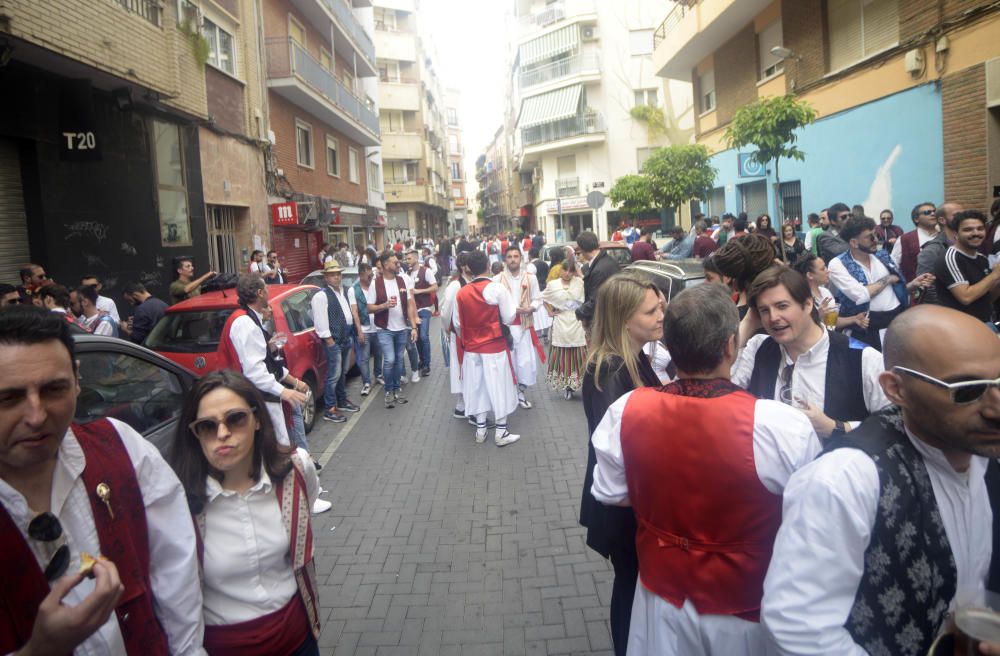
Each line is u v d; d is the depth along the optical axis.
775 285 2.73
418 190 43.75
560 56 37.34
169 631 1.97
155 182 12.02
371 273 8.90
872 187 12.70
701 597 1.99
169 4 11.30
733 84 18.92
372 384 10.29
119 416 3.50
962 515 1.55
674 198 20.42
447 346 11.15
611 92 36.47
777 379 2.94
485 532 4.81
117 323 7.89
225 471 2.29
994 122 9.73
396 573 4.27
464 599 3.92
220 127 14.60
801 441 1.88
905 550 1.46
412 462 6.45
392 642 3.53
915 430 1.55
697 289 2.17
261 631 2.28
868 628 1.47
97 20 9.01
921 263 5.87
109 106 10.81
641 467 2.10
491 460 6.39
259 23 17.56
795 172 15.70
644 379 3.00
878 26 12.46
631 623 2.27
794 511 1.59
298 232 21.05
